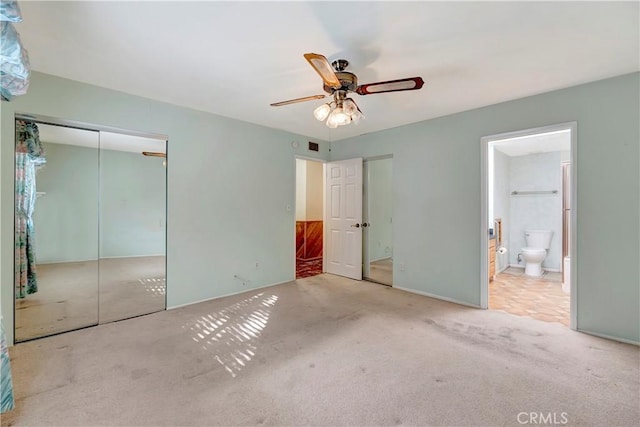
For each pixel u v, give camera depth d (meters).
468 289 3.43
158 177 3.33
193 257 3.49
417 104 3.22
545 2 1.62
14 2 1.25
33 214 2.76
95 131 2.96
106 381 1.91
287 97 3.09
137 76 2.61
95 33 1.94
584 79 2.60
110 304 3.29
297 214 6.72
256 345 2.42
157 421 1.56
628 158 2.48
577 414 1.61
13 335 2.45
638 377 1.95
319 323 2.89
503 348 2.37
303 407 1.67
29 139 2.66
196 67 2.43
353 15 1.74
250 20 1.80
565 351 2.31
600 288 2.60
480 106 3.28
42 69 2.48
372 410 1.65
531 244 5.25
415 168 3.92
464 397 1.75
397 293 3.92
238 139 3.88
